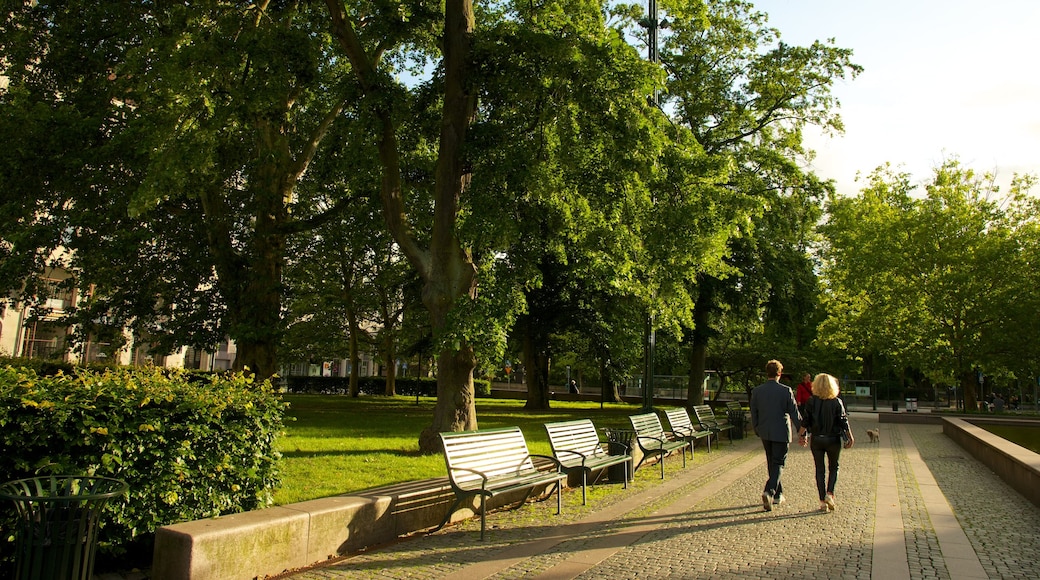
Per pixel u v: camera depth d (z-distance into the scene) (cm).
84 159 1527
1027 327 2748
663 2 1712
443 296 1182
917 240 2998
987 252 2848
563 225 1256
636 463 1133
